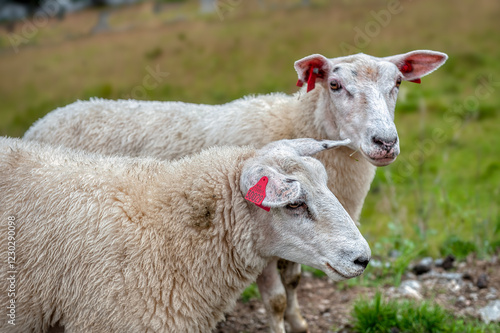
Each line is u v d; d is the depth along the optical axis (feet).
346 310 15.06
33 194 10.07
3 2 41.45
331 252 9.45
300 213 9.65
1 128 30.66
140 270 9.73
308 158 10.10
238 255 10.29
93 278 9.61
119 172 10.55
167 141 14.32
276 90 35.94
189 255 10.07
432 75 40.81
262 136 13.57
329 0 48.49
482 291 15.90
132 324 9.67
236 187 10.19
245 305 15.49
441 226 21.62
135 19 44.29
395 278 16.75
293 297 13.46
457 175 27.50
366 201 25.32
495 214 22.29
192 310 10.12
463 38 44.73
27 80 35.37
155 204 10.19
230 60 40.16
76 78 36.11
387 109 11.99
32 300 9.89
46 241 9.79
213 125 14.08
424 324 13.64
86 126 14.78
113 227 9.82
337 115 12.65
